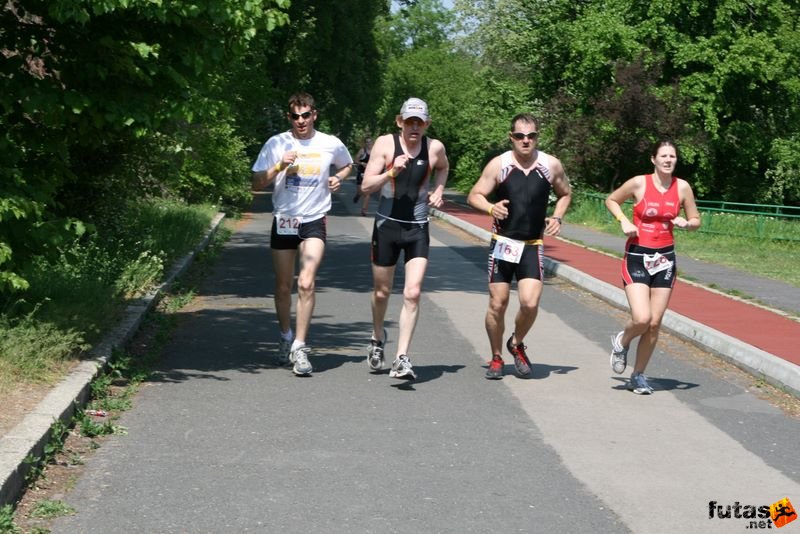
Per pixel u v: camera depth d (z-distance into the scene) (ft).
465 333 40.70
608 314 47.44
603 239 93.15
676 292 55.01
